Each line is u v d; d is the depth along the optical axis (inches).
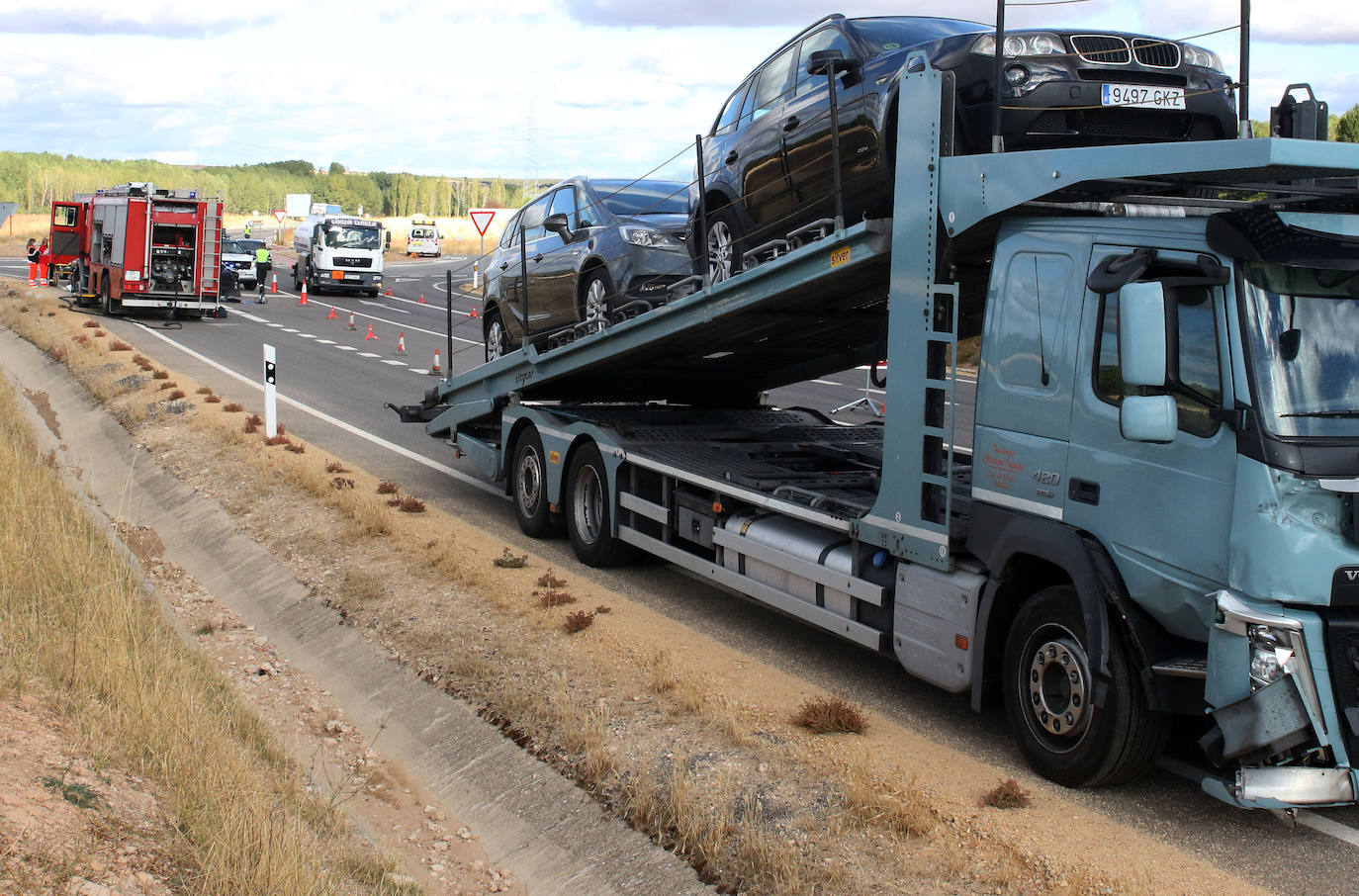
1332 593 190.1
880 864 199.3
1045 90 261.6
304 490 508.4
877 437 435.5
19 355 1039.6
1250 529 194.1
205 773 220.2
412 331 1369.3
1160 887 188.7
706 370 435.8
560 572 399.5
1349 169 193.9
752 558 321.7
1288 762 195.6
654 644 315.6
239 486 529.0
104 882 175.0
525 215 550.0
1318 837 211.9
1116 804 223.6
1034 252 241.4
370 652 340.5
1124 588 219.8
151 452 621.0
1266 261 197.5
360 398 821.9
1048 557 231.3
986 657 248.2
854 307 327.3
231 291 1649.9
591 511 413.7
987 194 241.8
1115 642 219.9
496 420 500.1
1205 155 199.2
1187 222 210.7
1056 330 235.0
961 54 271.1
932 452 259.0
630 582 390.0
